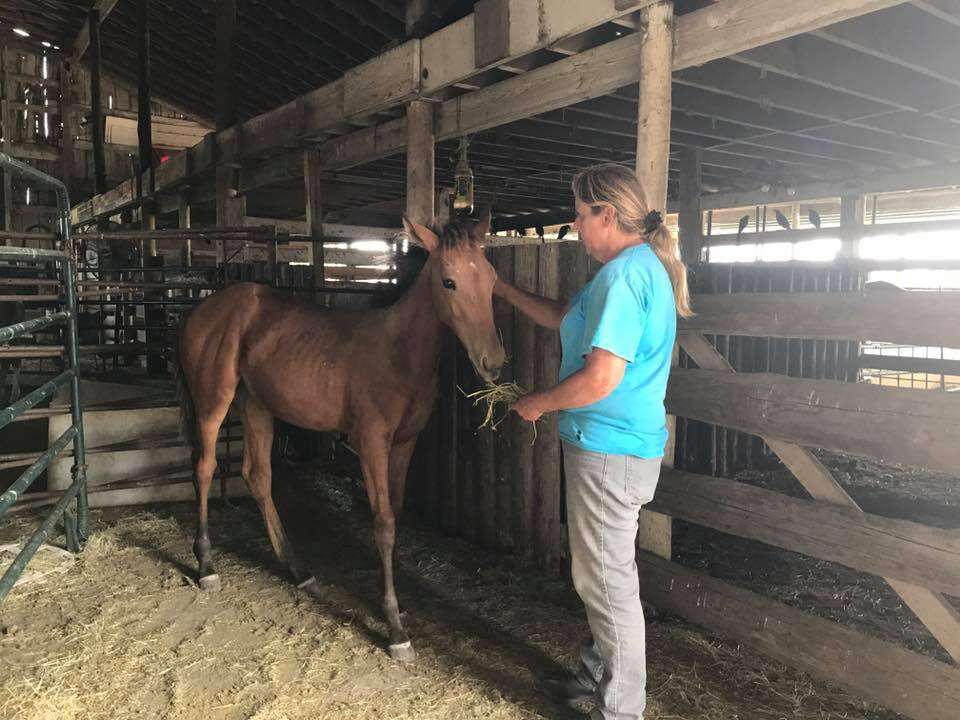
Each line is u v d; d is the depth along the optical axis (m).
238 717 2.15
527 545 3.39
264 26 8.45
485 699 2.26
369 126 4.75
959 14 3.12
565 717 2.17
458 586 3.15
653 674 2.40
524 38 3.20
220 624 2.75
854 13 2.21
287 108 5.30
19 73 15.02
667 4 2.69
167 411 4.32
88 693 2.26
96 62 11.34
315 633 2.69
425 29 4.03
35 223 15.35
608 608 1.92
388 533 2.64
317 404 2.83
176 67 12.78
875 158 7.06
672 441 2.79
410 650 2.51
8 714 2.13
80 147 15.75
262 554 3.49
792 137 6.36
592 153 6.97
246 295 3.12
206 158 6.81
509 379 3.43
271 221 10.44
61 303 3.85
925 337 1.96
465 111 3.94
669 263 1.90
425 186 4.13
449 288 2.31
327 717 2.16
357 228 11.68
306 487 4.58
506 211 12.29
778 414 2.33
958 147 6.23
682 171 7.09
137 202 9.45
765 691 2.30
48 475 4.04
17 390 4.23
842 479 5.00
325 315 2.97
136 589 3.05
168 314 6.89
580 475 1.89
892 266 5.63
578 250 3.03
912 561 2.03
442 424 3.87
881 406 2.05
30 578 3.07
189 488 4.35
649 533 2.92
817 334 2.23
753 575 3.30
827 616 2.88
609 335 1.71
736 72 4.43
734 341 4.83
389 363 2.64
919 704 2.05
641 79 2.79
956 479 5.01
